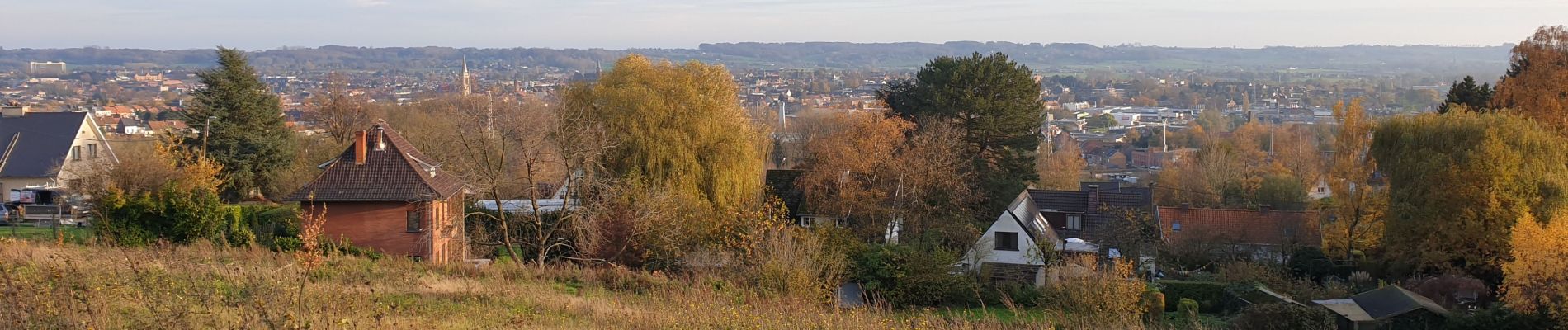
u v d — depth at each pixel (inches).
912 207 2012.8
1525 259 1291.8
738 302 958.4
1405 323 1322.6
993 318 964.0
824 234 1579.7
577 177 1721.2
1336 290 1545.3
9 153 2261.3
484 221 1758.1
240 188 2161.7
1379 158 1818.4
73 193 1904.5
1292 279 1705.2
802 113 6028.5
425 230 1455.5
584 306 910.4
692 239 1585.9
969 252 1754.4
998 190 2281.0
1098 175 4566.9
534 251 1672.0
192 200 1353.3
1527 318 1256.8
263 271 883.4
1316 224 2059.5
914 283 1456.7
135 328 581.0
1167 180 3248.0
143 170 1609.3
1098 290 1267.2
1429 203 1642.5
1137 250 1860.2
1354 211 1920.5
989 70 2432.3
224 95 2156.7
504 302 916.0
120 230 1304.1
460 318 807.1
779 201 1913.1
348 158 1515.7
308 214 1454.2
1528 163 1609.3
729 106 1945.1
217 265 933.8
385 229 1460.4
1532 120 1728.6
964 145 2380.7
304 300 665.6
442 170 1638.8
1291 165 3484.3
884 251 1504.7
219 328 597.3
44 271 716.0
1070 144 5206.7
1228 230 2032.5
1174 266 1894.7
